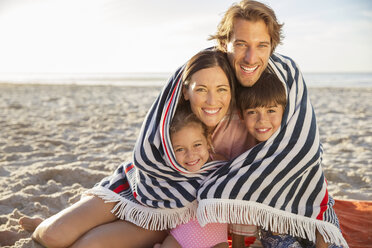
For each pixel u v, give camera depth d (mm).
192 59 2059
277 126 2078
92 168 4348
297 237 2312
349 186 3826
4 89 18328
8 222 2754
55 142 5863
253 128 2117
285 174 2041
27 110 10031
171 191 2174
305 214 2078
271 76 2102
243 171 2057
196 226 2133
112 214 2295
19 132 6680
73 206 2268
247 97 2070
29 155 5078
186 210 2176
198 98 2008
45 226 2160
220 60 2029
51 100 12953
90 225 2213
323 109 10383
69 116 8898
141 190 2232
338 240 2051
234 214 2021
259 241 2602
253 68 2045
